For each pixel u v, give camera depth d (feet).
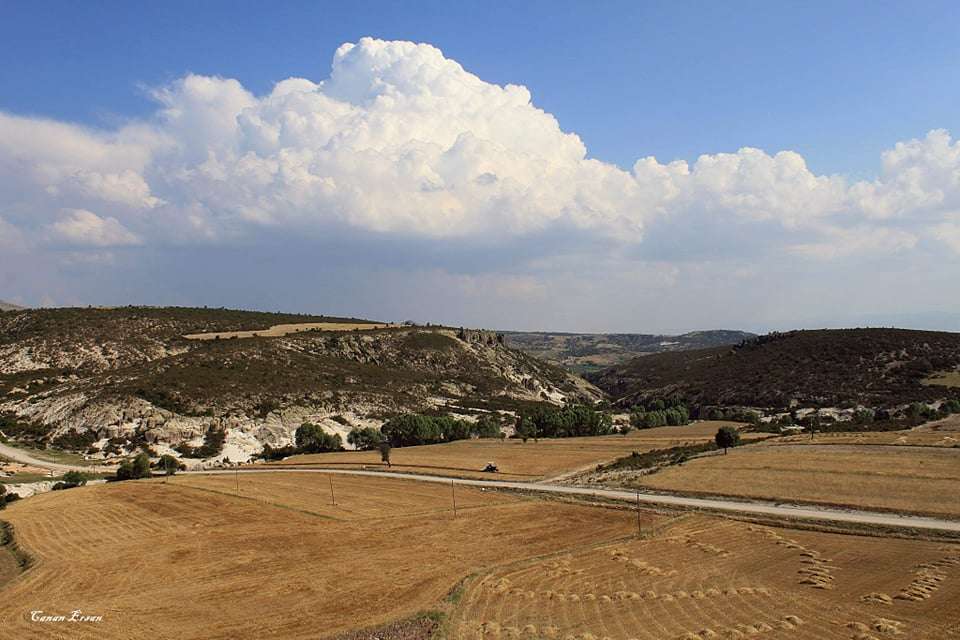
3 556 224.12
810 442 339.36
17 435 495.41
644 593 159.94
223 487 343.46
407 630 142.31
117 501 311.68
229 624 152.66
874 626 131.23
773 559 182.19
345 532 243.60
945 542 183.93
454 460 406.00
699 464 312.29
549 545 212.43
